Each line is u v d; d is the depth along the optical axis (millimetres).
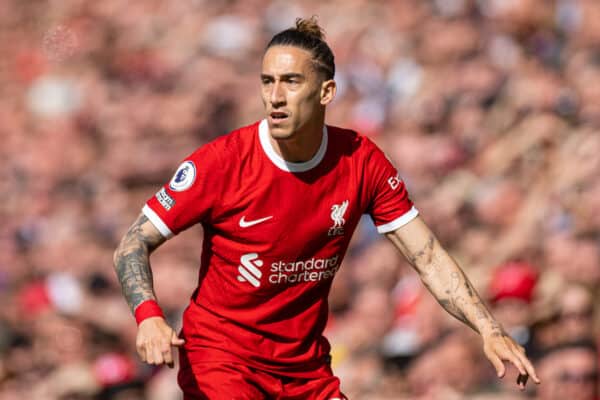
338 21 54188
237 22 58750
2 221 54406
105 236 49062
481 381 32375
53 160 57469
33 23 74375
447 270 18469
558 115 38844
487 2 46188
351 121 46875
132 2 68438
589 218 33812
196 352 18500
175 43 62344
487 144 40281
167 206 17812
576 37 43094
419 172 41625
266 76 17484
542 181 37375
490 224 36562
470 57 44719
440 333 34000
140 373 38594
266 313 18250
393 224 18578
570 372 30172
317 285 18375
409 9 50031
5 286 48406
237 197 17750
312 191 17891
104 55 66812
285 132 17375
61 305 43031
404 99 45469
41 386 40312
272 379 18516
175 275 43219
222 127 54219
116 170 53531
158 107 56000
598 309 31453
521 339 31609
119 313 41656
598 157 35812
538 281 32375
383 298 36969
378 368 35031
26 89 67562
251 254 17969
